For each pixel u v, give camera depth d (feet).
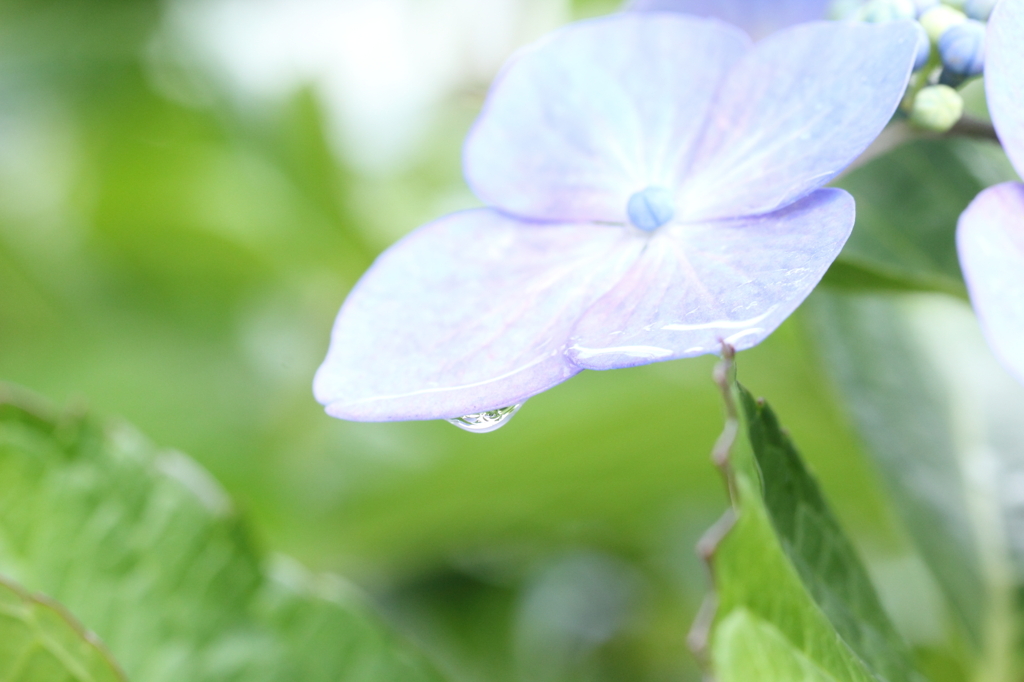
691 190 0.70
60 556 0.74
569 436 0.89
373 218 1.17
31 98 1.26
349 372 0.67
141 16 1.26
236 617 0.74
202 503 0.74
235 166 1.17
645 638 1.06
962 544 0.79
